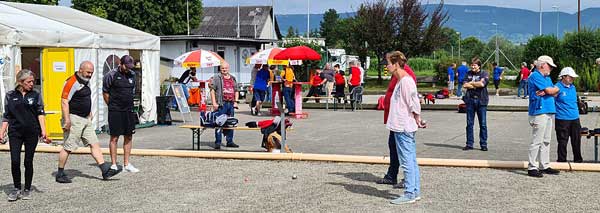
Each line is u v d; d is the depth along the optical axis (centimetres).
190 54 2575
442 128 1761
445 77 4459
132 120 1056
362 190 912
